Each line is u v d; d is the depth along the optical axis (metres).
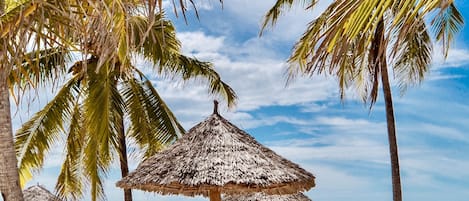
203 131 9.28
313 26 10.27
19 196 5.35
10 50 4.02
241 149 8.91
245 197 11.93
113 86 12.98
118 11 3.93
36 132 12.88
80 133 13.16
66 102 13.14
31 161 12.88
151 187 8.70
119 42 4.18
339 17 3.67
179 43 13.15
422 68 13.16
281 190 9.09
